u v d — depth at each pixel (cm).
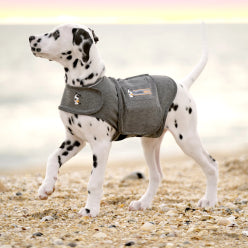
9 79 2512
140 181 828
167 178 881
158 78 553
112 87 512
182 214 543
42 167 1122
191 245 420
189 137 558
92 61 499
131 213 553
